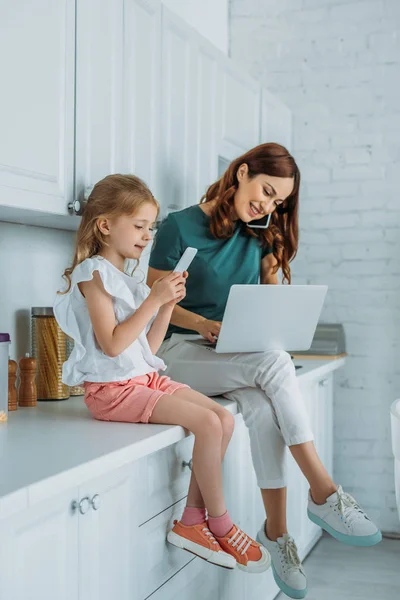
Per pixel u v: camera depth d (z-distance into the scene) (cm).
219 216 243
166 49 253
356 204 381
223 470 228
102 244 189
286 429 214
